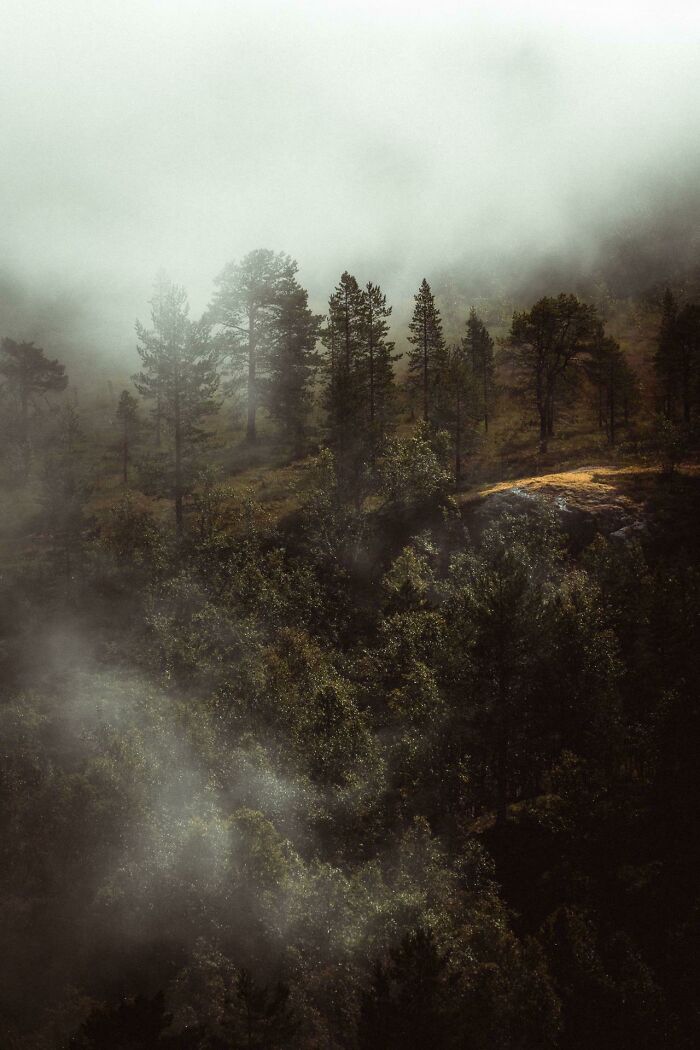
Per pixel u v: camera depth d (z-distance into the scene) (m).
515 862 24.86
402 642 33.00
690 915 19.95
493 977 16.38
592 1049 15.91
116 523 45.66
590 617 28.67
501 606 27.23
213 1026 14.91
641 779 24.14
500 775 27.47
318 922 17.89
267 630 36.81
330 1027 15.54
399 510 49.53
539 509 44.88
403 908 18.12
